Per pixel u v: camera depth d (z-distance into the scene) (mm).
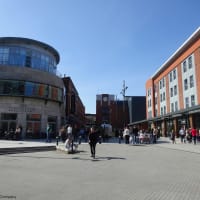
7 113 29672
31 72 31797
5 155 13977
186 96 36844
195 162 11711
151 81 55312
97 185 6906
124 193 6070
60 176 8125
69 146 15648
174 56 41156
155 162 11602
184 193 6117
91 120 118875
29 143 21453
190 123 31812
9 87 30062
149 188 6602
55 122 34594
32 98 31344
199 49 32750
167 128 42906
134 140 27219
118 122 82062
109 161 11867
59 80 36250
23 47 32844
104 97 86750
